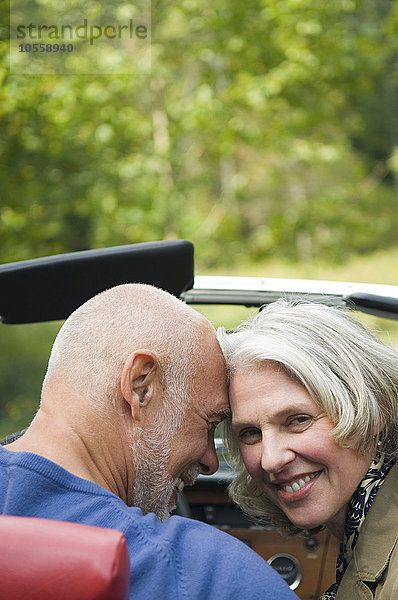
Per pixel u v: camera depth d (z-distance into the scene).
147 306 1.38
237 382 1.47
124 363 1.32
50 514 1.16
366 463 1.47
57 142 8.98
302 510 1.48
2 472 1.19
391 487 1.50
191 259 2.04
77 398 1.31
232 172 11.31
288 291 2.40
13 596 0.82
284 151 10.03
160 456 1.38
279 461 1.43
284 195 11.76
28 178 9.21
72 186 9.25
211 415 1.45
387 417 1.49
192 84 9.83
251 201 11.72
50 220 9.42
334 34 9.28
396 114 12.75
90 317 1.36
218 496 2.33
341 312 1.54
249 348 1.46
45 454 1.26
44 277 1.94
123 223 9.43
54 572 0.83
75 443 1.29
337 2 9.22
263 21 9.11
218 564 1.14
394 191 12.70
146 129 9.38
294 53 9.04
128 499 1.40
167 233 9.85
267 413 1.44
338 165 11.79
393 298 2.08
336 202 11.38
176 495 1.57
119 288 1.41
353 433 1.41
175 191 9.68
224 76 9.61
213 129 9.46
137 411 1.32
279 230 11.19
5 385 2.59
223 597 1.10
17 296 1.97
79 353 1.33
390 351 1.50
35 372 2.63
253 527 2.35
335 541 2.33
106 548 0.84
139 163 9.24
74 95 8.55
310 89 9.64
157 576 1.10
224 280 2.42
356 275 11.31
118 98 9.14
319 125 10.37
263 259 11.27
